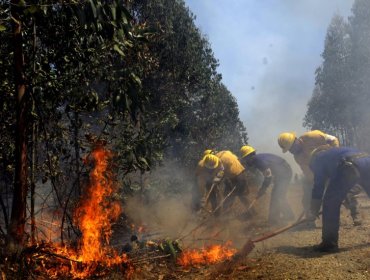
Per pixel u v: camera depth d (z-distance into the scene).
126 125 6.28
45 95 5.12
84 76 5.32
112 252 5.25
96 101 5.39
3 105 5.05
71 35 5.09
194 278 4.13
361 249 4.42
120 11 4.66
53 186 5.29
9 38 4.84
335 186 4.54
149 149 6.20
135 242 5.30
